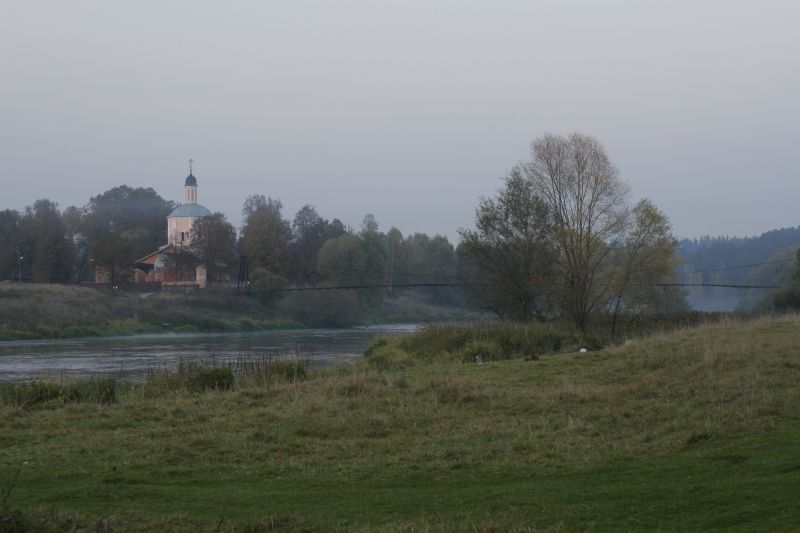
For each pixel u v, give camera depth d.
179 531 9.59
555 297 49.09
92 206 161.88
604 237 49.19
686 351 24.48
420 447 14.82
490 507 10.54
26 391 21.31
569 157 50.03
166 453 14.41
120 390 24.59
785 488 9.77
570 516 9.73
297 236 141.62
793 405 15.69
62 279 110.62
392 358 34.38
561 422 16.66
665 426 15.39
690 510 9.46
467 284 54.88
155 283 107.56
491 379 23.59
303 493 11.84
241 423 17.09
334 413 18.33
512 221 50.47
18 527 9.20
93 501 11.30
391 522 10.02
